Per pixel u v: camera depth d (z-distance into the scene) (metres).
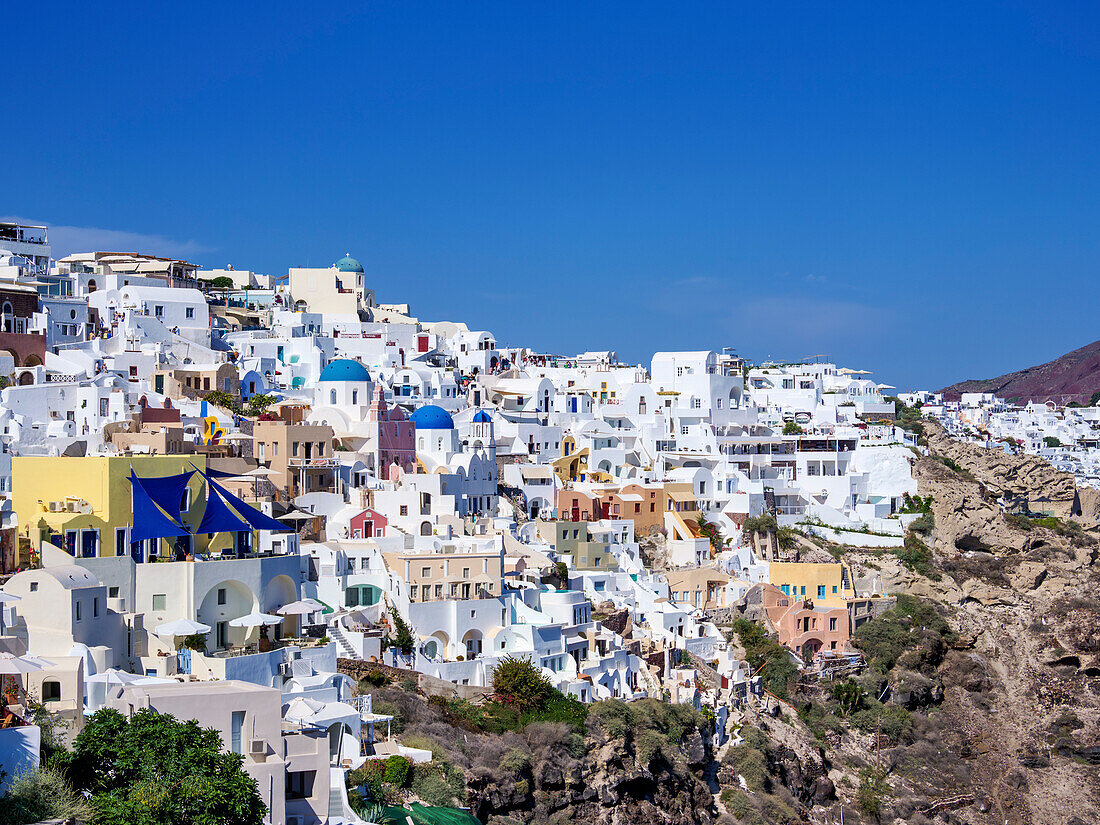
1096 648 187.88
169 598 106.50
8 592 94.88
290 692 100.62
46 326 176.00
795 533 196.38
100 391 157.50
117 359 175.25
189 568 106.69
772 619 173.38
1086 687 184.00
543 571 149.75
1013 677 184.75
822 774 152.75
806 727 157.88
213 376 179.25
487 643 129.25
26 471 109.62
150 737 74.06
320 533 137.62
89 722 76.44
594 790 116.44
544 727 116.50
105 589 98.25
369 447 166.88
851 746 163.38
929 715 174.25
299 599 117.88
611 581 160.75
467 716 116.00
